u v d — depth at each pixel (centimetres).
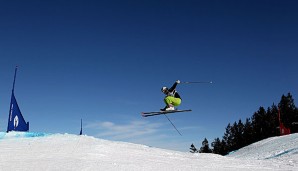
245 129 6912
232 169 1235
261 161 1548
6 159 1185
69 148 1388
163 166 1185
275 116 6588
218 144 7638
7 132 1791
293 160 1667
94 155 1273
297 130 6438
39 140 1584
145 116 1498
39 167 1049
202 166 1256
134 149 1507
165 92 1489
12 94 1912
